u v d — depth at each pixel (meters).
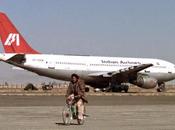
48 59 70.62
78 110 23.39
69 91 23.75
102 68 73.25
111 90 74.88
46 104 40.03
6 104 39.47
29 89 95.19
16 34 71.44
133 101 46.88
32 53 71.50
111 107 37.09
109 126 22.20
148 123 23.81
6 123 23.28
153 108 36.25
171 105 40.47
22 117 27.12
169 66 79.06
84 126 22.23
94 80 73.50
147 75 76.88
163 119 26.38
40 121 24.72
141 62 76.69
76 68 71.69
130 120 25.67
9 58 68.75
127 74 72.69
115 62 74.50
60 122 24.28
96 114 30.06
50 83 99.81
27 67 69.94
